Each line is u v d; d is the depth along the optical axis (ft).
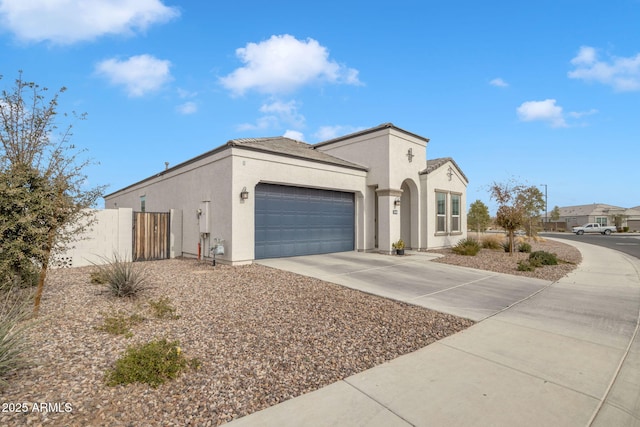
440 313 20.43
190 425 9.16
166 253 44.39
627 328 18.04
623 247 69.92
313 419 9.51
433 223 54.85
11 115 24.04
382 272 33.45
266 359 13.44
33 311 17.61
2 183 17.02
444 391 11.19
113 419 9.29
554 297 24.99
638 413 10.12
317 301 22.15
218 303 21.13
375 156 49.98
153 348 12.04
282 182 40.34
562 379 12.18
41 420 9.11
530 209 74.90
